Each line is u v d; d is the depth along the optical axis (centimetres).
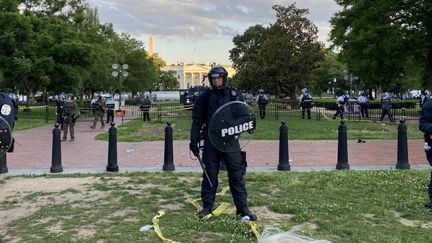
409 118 3050
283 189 846
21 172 1048
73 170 1077
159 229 595
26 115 3441
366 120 2916
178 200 761
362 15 3394
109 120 2894
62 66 3572
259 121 2831
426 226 625
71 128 1811
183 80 15175
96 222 641
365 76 3688
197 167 1115
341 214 675
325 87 8081
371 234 582
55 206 727
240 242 546
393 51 3238
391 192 816
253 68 4300
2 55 3438
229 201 753
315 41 4325
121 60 6612
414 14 3192
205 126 632
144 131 2233
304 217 654
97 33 5078
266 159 1271
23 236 584
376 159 1263
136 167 1123
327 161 1227
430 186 721
